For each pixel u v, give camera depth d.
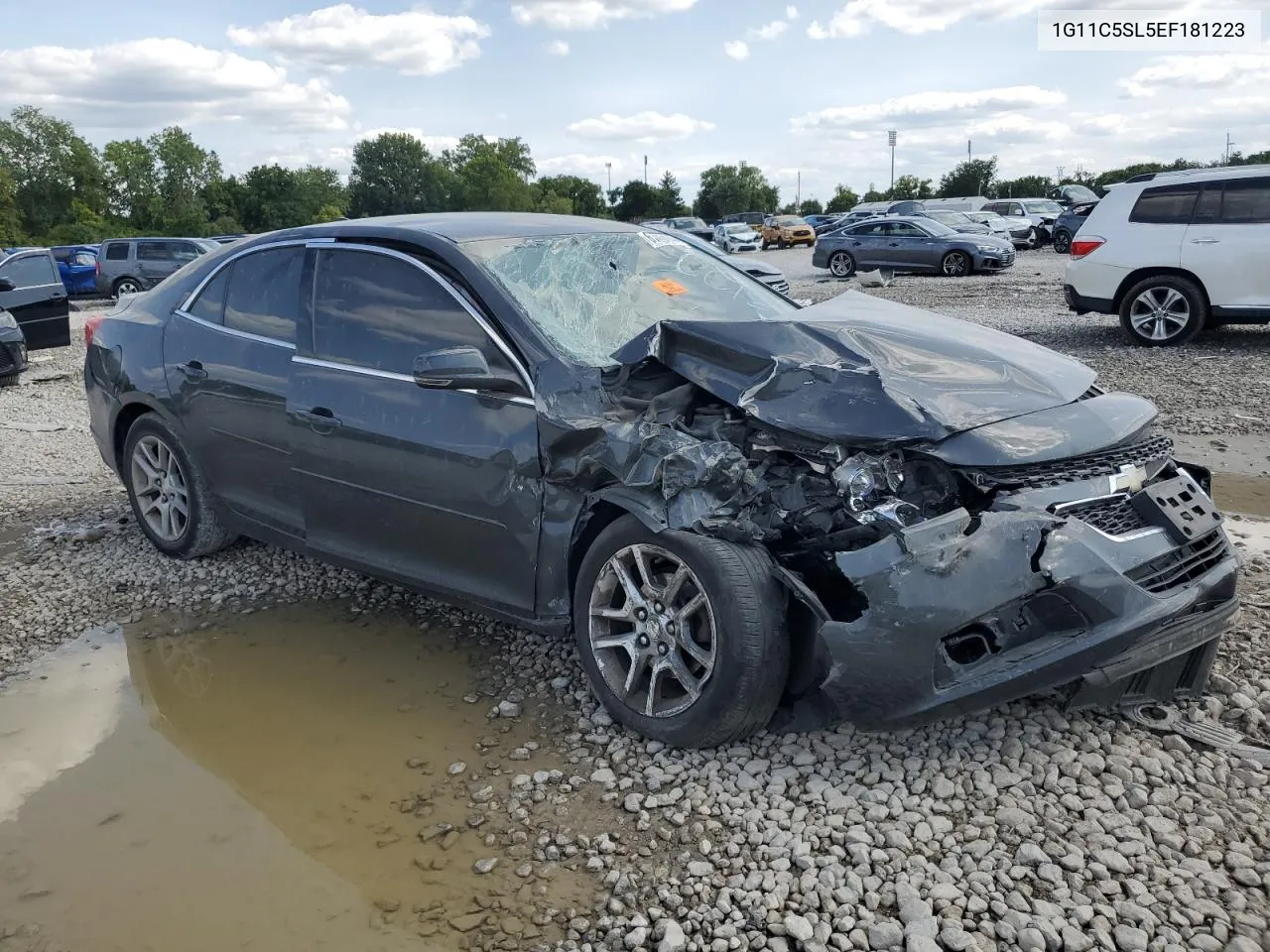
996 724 3.20
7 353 11.02
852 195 100.88
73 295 27.55
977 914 2.41
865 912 2.43
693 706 3.06
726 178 111.06
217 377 4.45
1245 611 3.91
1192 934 2.30
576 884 2.64
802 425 3.04
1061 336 11.59
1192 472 3.61
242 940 2.49
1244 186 9.96
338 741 3.40
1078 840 2.64
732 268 4.63
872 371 3.14
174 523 5.02
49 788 3.19
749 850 2.70
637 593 3.22
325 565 4.95
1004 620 2.82
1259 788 2.82
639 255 4.30
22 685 3.90
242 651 4.12
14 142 85.00
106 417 5.15
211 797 3.11
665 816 2.88
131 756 3.37
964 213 32.66
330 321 4.05
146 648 4.18
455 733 3.41
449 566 3.74
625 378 3.35
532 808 2.96
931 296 17.23
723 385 3.25
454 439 3.54
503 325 3.52
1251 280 9.91
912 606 2.72
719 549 2.97
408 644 4.12
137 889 2.70
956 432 2.97
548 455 3.30
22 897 2.68
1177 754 2.99
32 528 5.74
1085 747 3.04
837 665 2.82
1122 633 2.79
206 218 88.44
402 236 3.95
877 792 2.88
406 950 2.44
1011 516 2.83
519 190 110.88
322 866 2.76
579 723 3.41
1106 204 10.81
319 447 4.01
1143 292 10.51
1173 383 8.58
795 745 3.17
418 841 2.85
